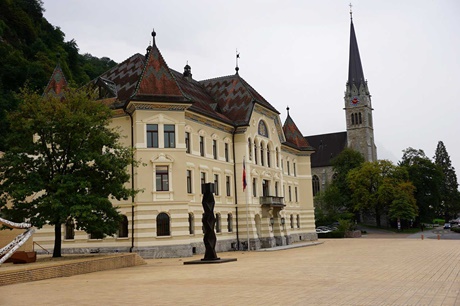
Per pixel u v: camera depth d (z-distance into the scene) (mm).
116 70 55094
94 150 36781
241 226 57812
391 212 109250
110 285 22047
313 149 81312
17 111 37031
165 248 45219
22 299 17922
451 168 150875
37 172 35219
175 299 16844
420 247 49781
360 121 151375
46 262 32531
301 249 55156
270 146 65875
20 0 115375
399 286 19109
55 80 53406
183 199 46719
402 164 125688
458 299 15578
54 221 34031
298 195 79438
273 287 19578
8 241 44406
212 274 26422
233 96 62562
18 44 102062
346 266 29625
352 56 154375
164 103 47031
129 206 45875
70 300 17328
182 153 47312
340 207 117625
